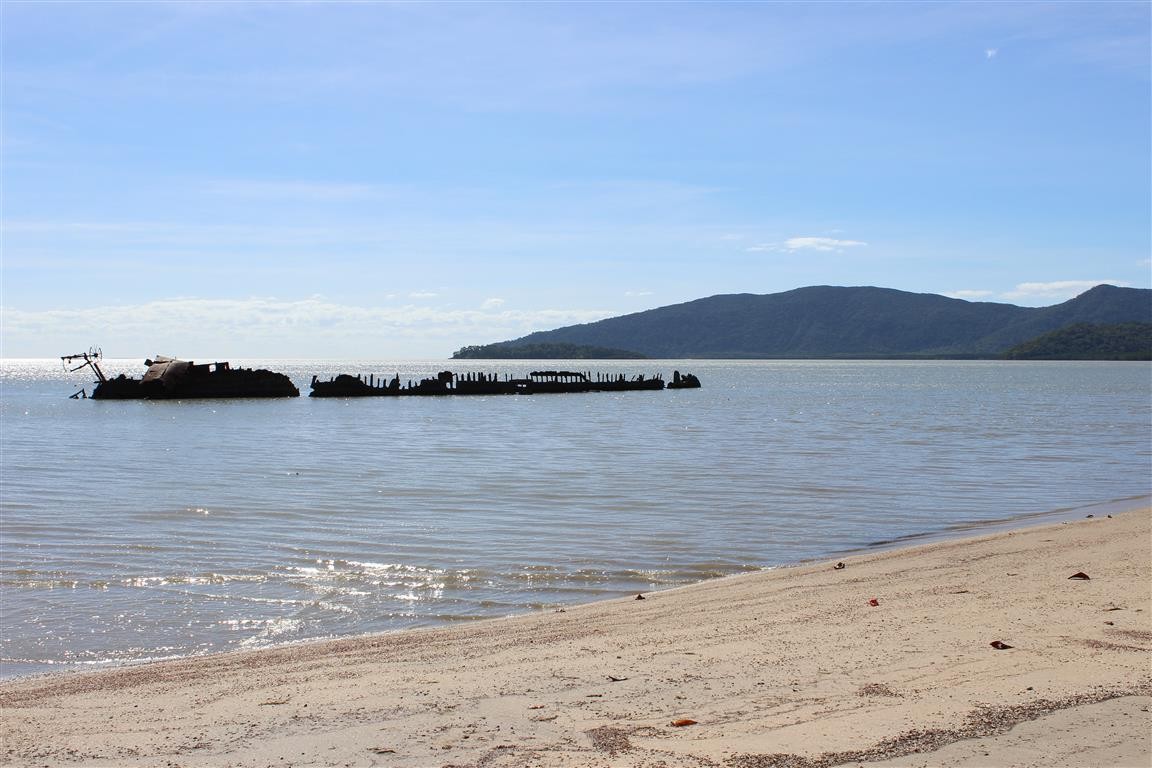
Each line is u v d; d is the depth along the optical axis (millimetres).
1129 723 8406
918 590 14984
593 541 22188
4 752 8320
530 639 12609
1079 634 11594
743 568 19344
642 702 9320
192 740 8516
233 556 20359
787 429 60969
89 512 26531
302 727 8789
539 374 126500
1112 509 26734
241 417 76062
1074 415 74312
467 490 31469
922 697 9242
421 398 108750
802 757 7711
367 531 23484
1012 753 7762
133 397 99188
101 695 10359
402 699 9602
